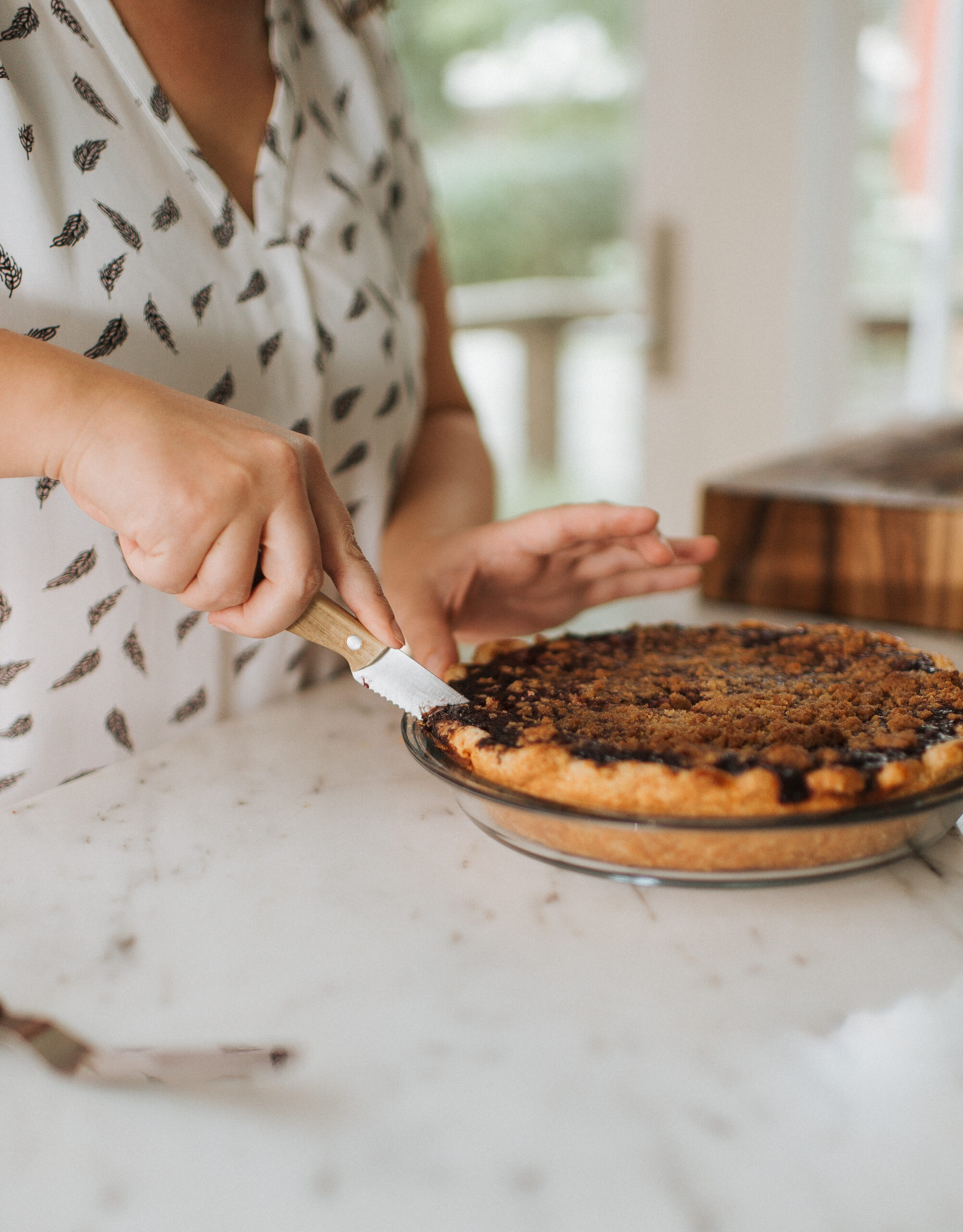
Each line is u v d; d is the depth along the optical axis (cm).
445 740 55
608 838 48
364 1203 34
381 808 62
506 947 48
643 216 255
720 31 230
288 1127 37
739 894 52
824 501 100
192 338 72
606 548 82
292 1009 44
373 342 86
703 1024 42
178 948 48
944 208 225
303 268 79
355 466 90
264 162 76
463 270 292
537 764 49
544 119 261
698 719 55
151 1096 39
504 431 313
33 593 69
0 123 60
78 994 45
